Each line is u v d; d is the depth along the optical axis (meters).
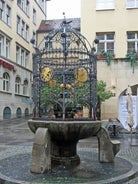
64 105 5.40
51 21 34.22
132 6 16.56
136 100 12.92
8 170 5.10
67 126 4.94
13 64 24.83
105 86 13.88
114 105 14.91
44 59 5.74
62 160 5.38
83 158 6.21
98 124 5.33
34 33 32.00
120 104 13.58
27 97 28.19
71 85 5.51
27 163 5.71
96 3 16.78
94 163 5.69
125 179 4.62
